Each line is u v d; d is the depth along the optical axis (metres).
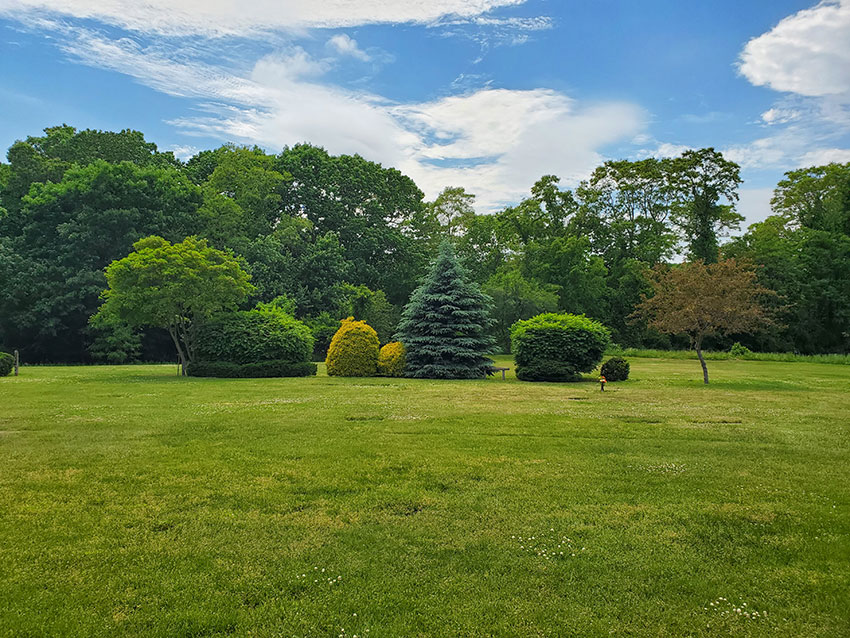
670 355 45.56
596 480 7.42
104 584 4.45
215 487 6.96
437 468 7.95
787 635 3.84
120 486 6.98
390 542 5.30
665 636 3.82
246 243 42.84
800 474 7.83
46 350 38.66
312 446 9.33
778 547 5.29
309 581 4.52
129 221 36.53
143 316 24.48
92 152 43.03
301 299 43.94
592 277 56.66
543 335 24.23
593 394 18.09
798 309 53.34
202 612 4.05
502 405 14.84
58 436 10.05
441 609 4.12
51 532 5.48
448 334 26.39
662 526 5.79
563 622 3.96
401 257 57.28
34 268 35.66
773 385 21.78
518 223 60.66
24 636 3.75
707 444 9.83
